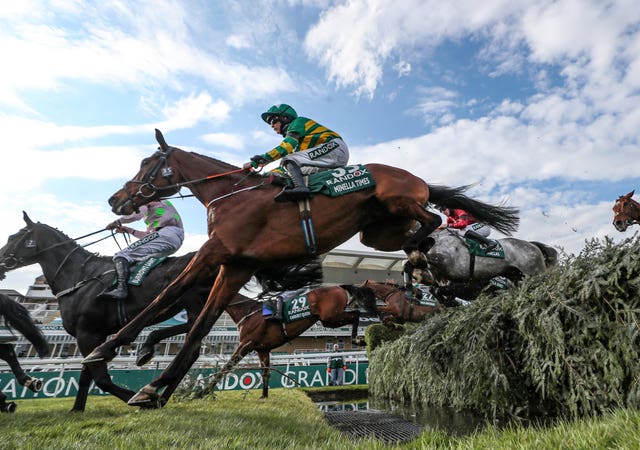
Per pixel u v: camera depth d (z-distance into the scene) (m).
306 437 2.30
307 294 5.93
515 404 3.05
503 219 3.35
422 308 6.80
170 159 3.41
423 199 2.88
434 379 4.18
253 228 2.66
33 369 8.15
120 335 2.52
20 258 4.22
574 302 2.48
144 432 2.10
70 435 2.02
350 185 2.77
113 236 4.67
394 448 1.89
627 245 2.37
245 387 8.07
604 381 2.32
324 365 8.97
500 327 3.10
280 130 3.28
